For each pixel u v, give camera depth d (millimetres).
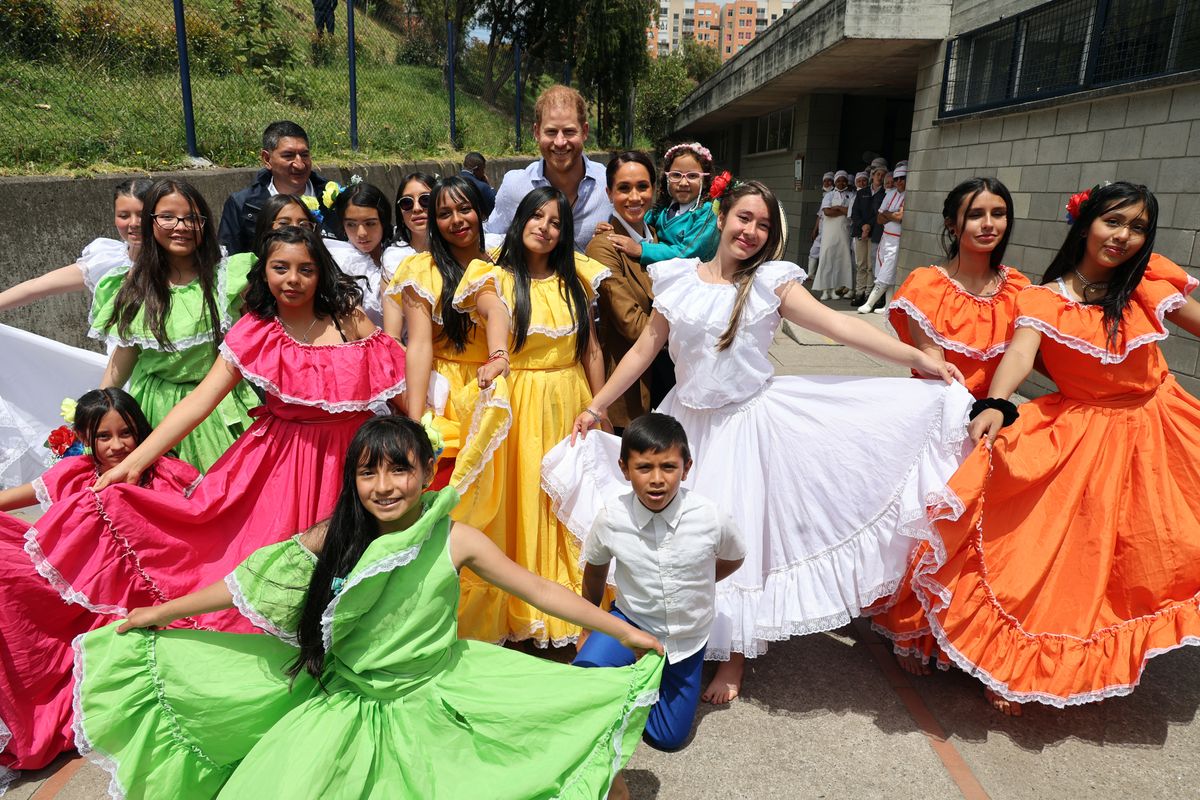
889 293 11008
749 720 2836
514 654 2260
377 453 2088
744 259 2891
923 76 9703
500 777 2049
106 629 2150
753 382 2900
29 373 4137
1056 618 2748
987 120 8227
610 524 2596
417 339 3082
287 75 9906
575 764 2076
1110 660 2715
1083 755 2660
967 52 8766
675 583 2525
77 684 2104
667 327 2986
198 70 8500
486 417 2699
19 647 2496
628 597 2594
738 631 2850
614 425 3803
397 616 2094
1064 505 2789
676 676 2600
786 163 15508
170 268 3170
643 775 2547
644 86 28594
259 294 2799
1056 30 7156
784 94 13961
